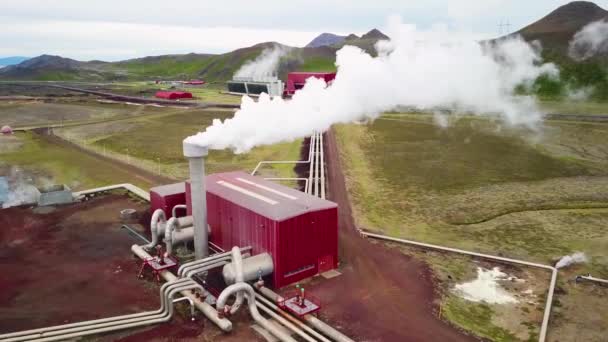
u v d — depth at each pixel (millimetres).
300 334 25172
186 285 27891
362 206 48375
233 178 41188
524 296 30344
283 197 34781
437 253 36938
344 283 31656
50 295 30438
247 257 32219
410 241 38656
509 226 42875
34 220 44312
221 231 36031
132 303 29391
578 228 42281
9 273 33625
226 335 25719
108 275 33250
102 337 25641
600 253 36875
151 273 33500
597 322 27344
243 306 28750
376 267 34188
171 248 34750
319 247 32562
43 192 50625
